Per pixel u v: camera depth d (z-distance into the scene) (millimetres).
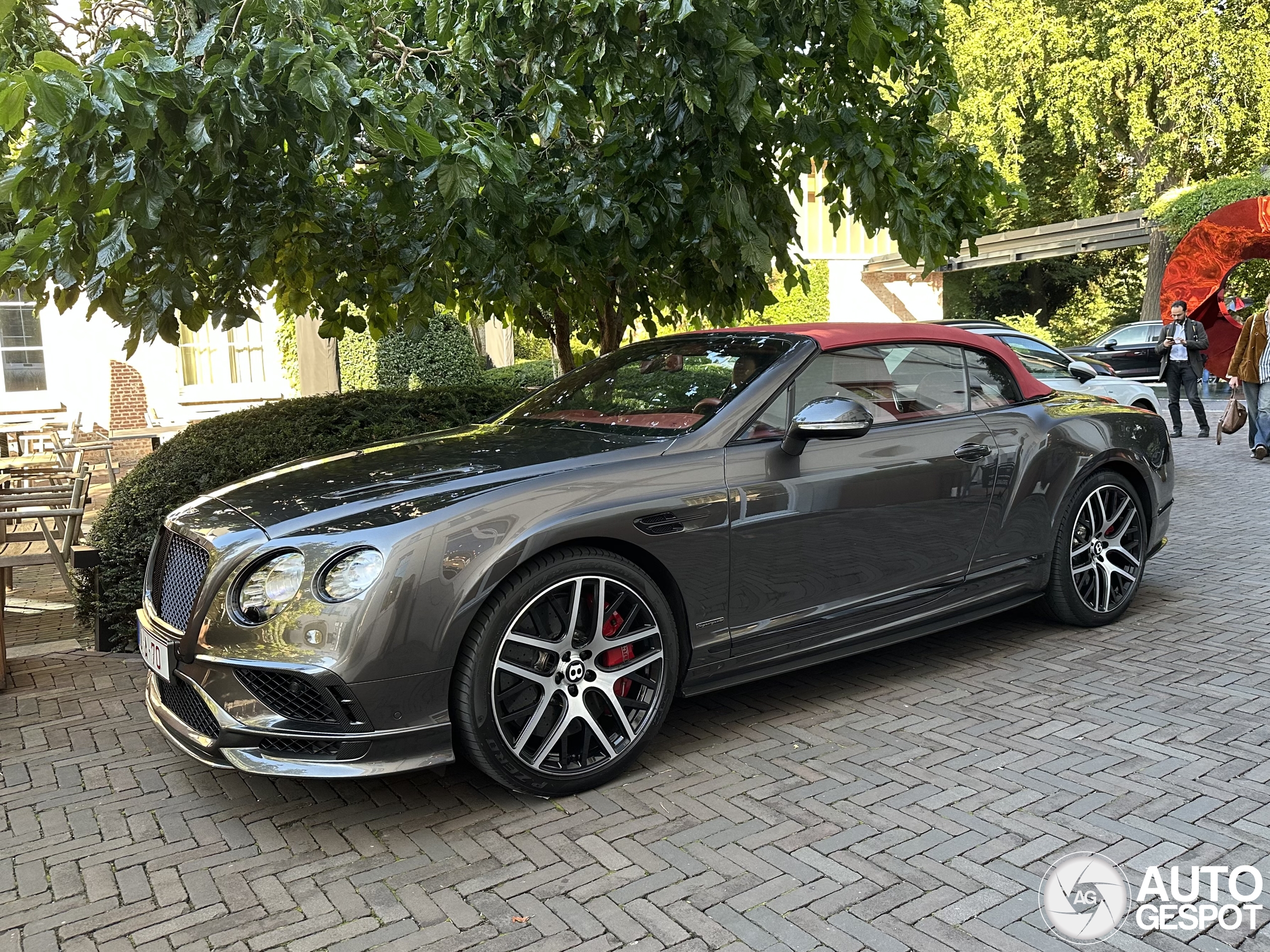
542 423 4156
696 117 4961
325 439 5734
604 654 3352
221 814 3234
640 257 5773
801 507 3691
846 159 5531
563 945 2451
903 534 4020
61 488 5906
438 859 2891
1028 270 36594
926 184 6246
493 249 4660
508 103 5191
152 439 9203
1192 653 4477
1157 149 24500
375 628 2902
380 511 3094
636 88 4961
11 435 12742
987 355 4641
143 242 4332
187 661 3131
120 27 4023
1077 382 9148
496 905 2635
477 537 3045
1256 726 3637
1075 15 25234
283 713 2988
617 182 5469
